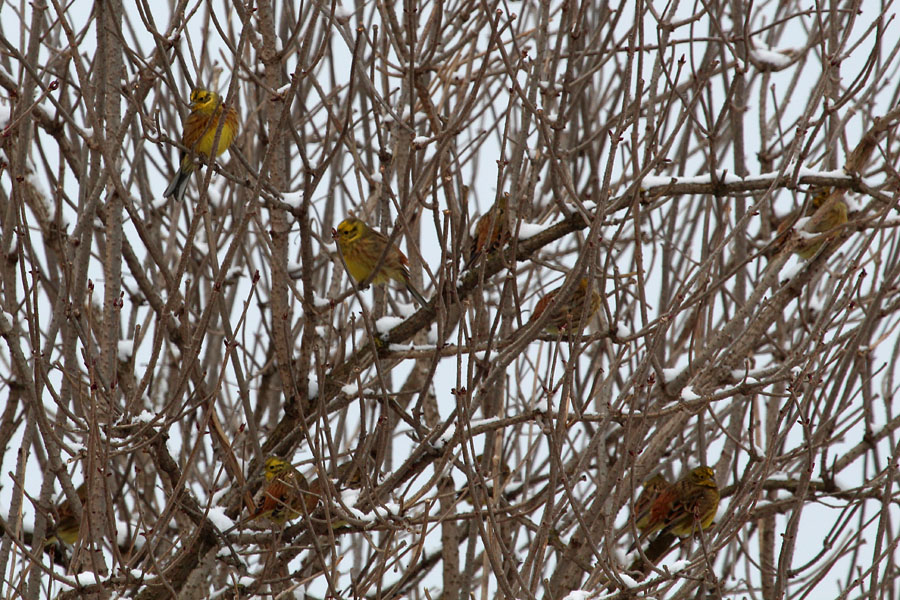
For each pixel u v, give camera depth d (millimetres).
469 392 8523
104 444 8859
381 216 12727
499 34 9352
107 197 11297
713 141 11141
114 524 8352
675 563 9977
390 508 9914
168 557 11734
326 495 8297
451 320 12289
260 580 9516
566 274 11789
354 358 8828
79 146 12859
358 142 15984
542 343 12406
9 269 10469
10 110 11352
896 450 9289
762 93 14633
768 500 12930
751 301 11695
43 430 8820
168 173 15070
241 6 8875
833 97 12305
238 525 10789
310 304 11547
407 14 11414
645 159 9766
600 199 8906
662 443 11383
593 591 9484
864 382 12633
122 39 9375
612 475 9664
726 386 12398
